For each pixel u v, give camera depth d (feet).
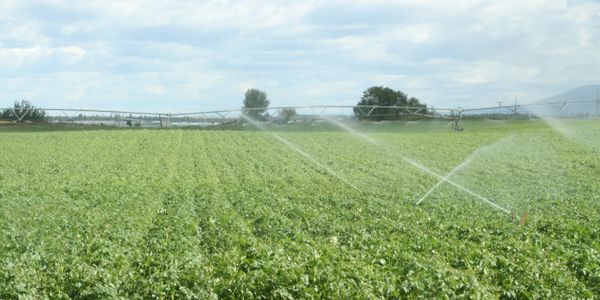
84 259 49.49
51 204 84.17
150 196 92.32
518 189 102.63
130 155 165.17
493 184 110.52
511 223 66.69
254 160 154.10
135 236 59.16
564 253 51.31
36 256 49.03
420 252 52.90
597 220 69.15
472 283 40.57
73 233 61.16
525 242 55.57
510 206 81.61
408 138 210.59
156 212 77.46
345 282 40.16
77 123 268.21
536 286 42.16
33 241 57.21
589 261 48.32
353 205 82.79
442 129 245.04
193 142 198.29
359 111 260.21
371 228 64.64
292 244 52.60
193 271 42.37
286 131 236.63
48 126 254.68
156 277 42.11
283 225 65.10
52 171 132.26
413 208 79.36
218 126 255.09
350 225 65.31
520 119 249.14
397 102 266.98
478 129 239.30
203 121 258.78
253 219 70.64
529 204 84.58
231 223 66.08
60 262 47.34
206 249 55.42
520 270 44.86
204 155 166.09
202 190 100.99
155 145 189.16
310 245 53.78
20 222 68.90
